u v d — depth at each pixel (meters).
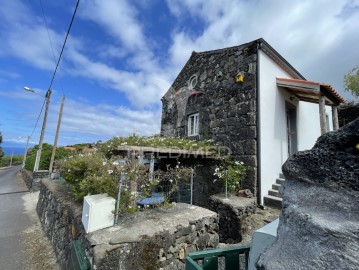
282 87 6.73
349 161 0.80
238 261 1.50
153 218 3.06
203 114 7.74
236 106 6.49
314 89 5.65
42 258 3.98
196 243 3.10
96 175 3.26
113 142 5.75
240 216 4.54
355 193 0.74
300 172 0.93
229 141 6.49
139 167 3.39
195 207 3.68
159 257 2.65
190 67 9.02
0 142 35.16
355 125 0.82
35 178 11.15
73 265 2.63
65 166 4.13
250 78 6.21
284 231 0.89
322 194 0.82
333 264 0.67
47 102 12.74
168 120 10.06
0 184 14.21
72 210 3.43
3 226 5.76
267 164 5.84
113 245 2.33
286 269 0.77
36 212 7.21
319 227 0.75
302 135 7.72
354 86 12.36
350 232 0.68
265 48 6.29
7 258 3.98
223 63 7.28
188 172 3.96
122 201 3.07
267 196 5.47
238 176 5.62
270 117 6.20
